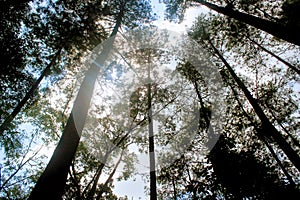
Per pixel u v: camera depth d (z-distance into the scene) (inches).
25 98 393.1
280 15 475.2
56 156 160.9
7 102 388.8
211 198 230.8
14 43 329.1
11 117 373.1
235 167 236.4
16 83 366.6
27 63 377.7
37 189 138.9
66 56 426.3
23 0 313.3
